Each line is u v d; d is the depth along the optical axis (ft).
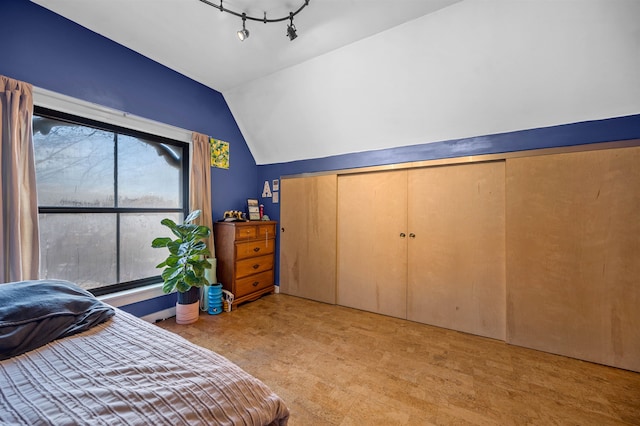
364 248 9.95
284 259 11.87
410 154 8.99
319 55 8.14
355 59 7.84
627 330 6.12
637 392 5.33
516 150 7.36
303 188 11.33
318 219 10.93
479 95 7.23
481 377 5.82
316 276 10.98
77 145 7.16
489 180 7.82
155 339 3.43
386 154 9.46
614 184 6.24
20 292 3.76
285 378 5.71
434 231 8.63
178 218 9.60
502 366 6.25
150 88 8.34
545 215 6.97
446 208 8.44
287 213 11.78
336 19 6.54
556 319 6.84
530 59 6.27
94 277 7.54
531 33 5.92
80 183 7.23
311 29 6.93
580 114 6.56
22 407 2.14
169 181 9.36
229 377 2.71
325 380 5.65
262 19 6.40
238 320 8.80
